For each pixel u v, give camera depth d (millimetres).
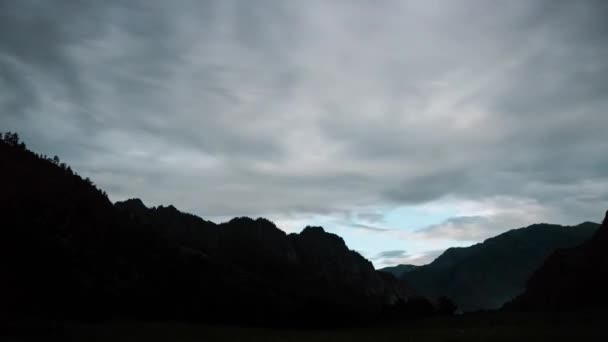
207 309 82438
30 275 57344
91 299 61500
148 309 71812
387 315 118125
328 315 104125
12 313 47062
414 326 82938
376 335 58281
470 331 55375
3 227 59656
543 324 56312
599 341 40188
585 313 63125
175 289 83625
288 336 57156
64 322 49906
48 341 39625
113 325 53844
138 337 46312
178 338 48375
